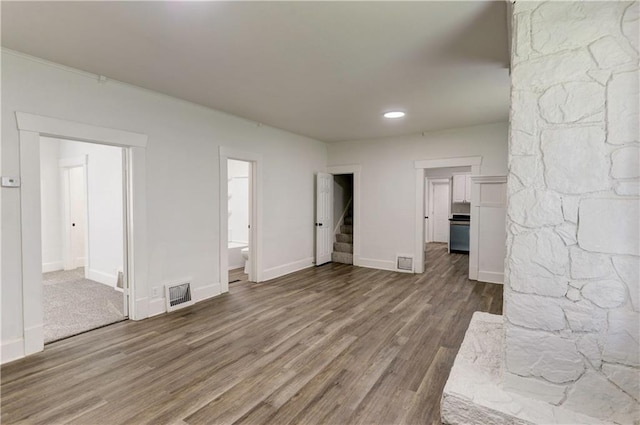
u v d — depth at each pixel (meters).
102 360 2.49
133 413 1.88
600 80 1.48
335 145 6.31
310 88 3.29
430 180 9.53
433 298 4.12
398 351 2.67
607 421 1.53
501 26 2.12
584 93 1.51
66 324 3.20
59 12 1.94
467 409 1.72
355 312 3.60
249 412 1.90
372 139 5.89
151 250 3.44
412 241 5.55
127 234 3.35
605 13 1.47
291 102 3.74
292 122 4.70
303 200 5.83
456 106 3.88
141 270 3.35
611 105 1.47
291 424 1.80
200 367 2.40
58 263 5.61
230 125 4.32
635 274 1.46
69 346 2.73
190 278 3.84
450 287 4.63
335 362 2.49
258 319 3.38
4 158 2.44
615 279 1.49
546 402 1.65
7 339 2.46
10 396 2.03
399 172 5.64
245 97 3.57
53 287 4.53
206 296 4.05
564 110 1.56
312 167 6.03
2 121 2.43
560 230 1.59
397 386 2.17
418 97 3.55
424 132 5.33
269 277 5.07
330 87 3.26
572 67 1.53
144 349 2.68
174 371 2.34
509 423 1.60
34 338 2.58
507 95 3.47
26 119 2.53
